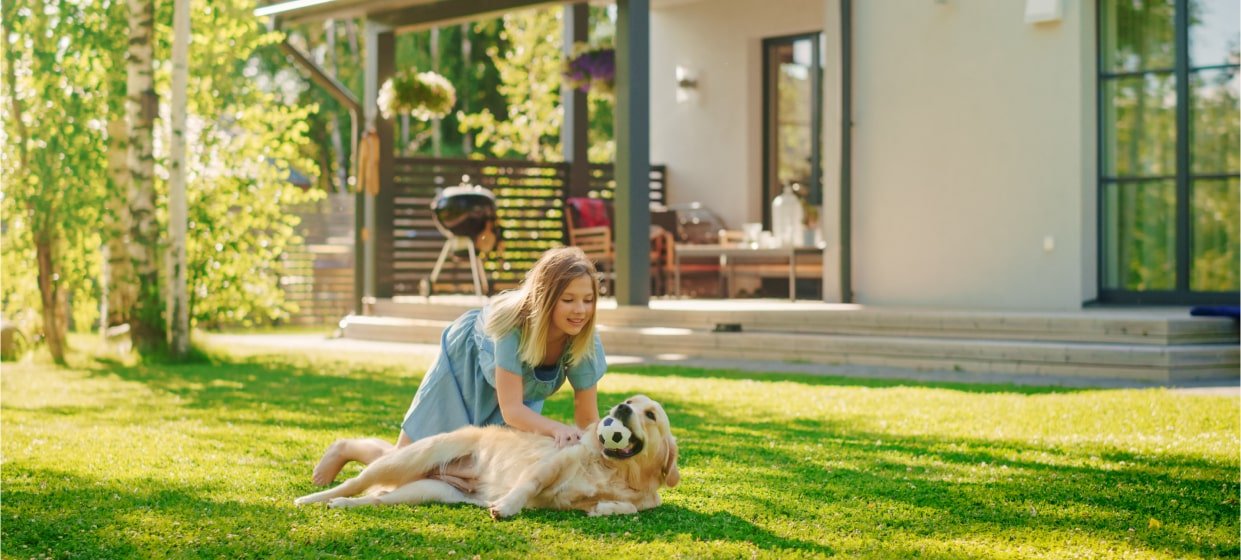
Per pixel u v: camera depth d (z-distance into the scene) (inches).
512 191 584.4
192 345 435.5
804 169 574.6
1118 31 425.7
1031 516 141.4
